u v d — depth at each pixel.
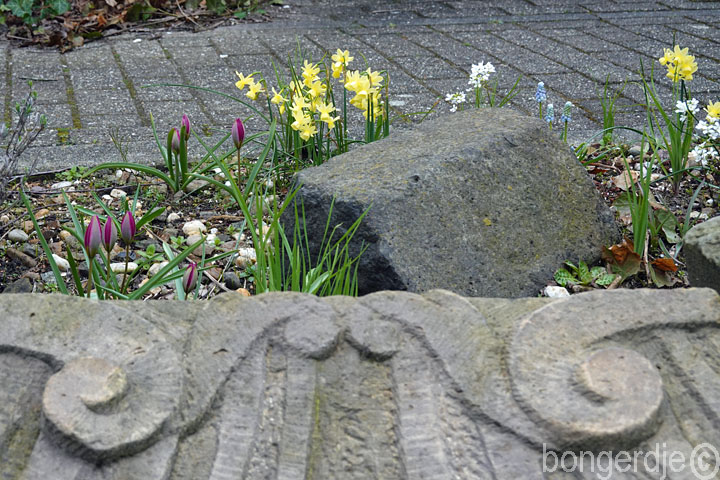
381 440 1.43
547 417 1.40
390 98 4.40
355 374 1.52
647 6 6.65
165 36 5.74
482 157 2.55
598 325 1.55
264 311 1.57
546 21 6.21
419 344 1.54
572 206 2.67
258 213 2.33
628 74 4.80
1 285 2.60
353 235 2.30
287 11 6.53
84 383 1.38
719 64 4.97
